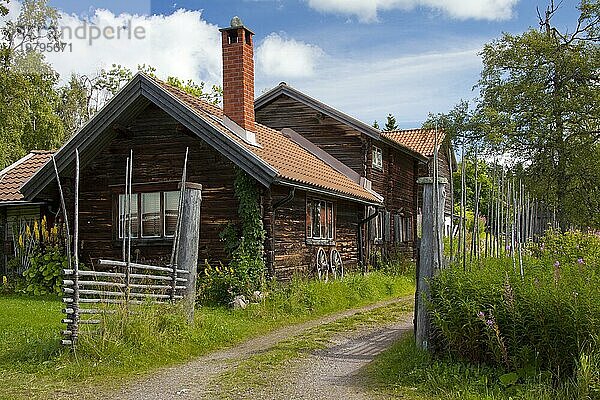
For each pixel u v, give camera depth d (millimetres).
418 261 9328
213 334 11133
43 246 17344
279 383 8172
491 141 28703
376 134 23422
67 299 9211
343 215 20859
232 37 17250
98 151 16984
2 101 32812
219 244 15852
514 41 30109
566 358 7344
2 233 18750
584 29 28859
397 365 8727
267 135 20234
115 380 8383
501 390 7297
